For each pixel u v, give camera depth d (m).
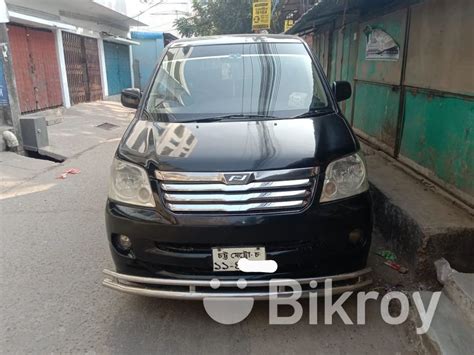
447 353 2.36
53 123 11.58
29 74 11.77
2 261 3.92
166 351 2.69
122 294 3.32
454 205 3.82
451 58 4.11
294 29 10.72
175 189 2.66
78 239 4.38
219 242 2.62
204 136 3.04
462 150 3.88
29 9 11.72
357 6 6.50
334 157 2.80
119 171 2.92
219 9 23.97
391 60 5.79
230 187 2.62
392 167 5.21
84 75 15.98
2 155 7.79
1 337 2.84
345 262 2.75
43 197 5.83
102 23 17.89
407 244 3.57
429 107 4.60
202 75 3.90
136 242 2.75
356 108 7.68
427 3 4.68
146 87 3.93
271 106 3.55
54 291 3.39
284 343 2.74
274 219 2.60
